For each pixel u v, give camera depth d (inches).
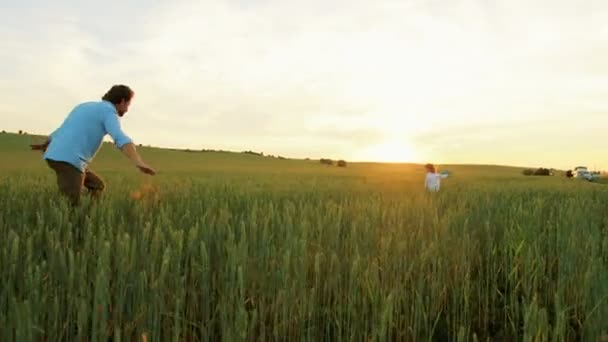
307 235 145.2
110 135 239.0
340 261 135.7
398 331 116.9
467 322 129.6
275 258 125.1
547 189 533.3
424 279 131.0
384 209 192.2
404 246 135.9
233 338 93.7
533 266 141.9
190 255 135.6
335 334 115.3
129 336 101.0
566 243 149.3
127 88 254.7
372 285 115.3
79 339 91.0
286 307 111.8
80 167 240.1
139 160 240.5
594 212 240.4
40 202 204.4
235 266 111.2
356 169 3248.0
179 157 3235.7
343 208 206.4
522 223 178.7
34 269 112.3
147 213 202.7
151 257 115.6
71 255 100.6
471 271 158.9
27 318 79.8
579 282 131.3
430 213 195.3
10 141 2994.6
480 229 183.3
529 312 93.0
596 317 107.9
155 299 100.1
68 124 241.0
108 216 163.5
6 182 386.6
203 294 116.4
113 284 108.7
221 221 155.3
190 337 112.9
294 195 324.2
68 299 99.5
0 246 131.2
